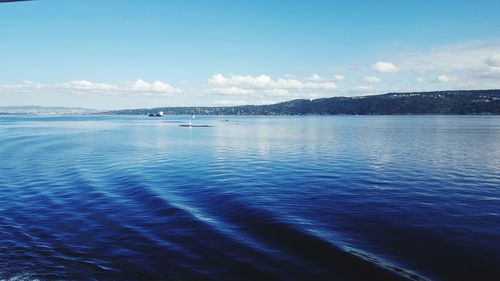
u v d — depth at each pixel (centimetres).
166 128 11994
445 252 1194
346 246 1248
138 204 1880
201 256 1191
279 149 4894
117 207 1819
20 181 2581
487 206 1789
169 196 2053
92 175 2819
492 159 3669
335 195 2050
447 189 2216
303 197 2002
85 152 4578
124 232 1430
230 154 4347
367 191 2159
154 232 1422
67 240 1352
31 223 1565
